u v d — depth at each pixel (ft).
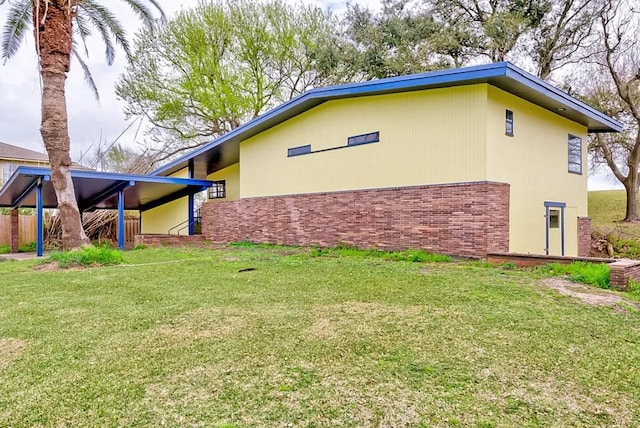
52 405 7.73
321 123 39.75
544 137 35.12
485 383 8.55
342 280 20.52
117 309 14.90
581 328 12.30
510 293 17.03
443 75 28.86
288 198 43.04
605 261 22.39
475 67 27.53
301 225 41.52
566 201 38.01
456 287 18.35
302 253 34.88
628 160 53.57
